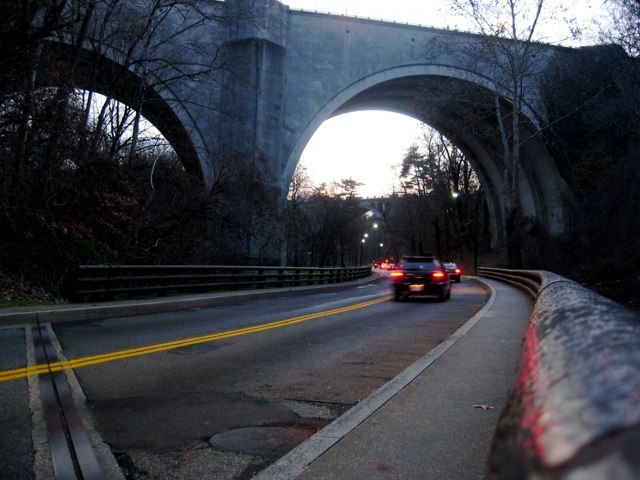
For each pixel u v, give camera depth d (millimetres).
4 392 5992
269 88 43062
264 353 9102
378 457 3979
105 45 22953
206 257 30656
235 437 4871
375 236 167625
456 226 80062
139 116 24359
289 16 46938
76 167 21172
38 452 4277
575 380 872
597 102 43781
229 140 41000
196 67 38125
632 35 28453
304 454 4047
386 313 16109
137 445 4602
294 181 58906
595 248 40344
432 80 51969
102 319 13094
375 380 7242
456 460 3904
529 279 22516
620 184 38938
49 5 15945
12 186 18375
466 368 7164
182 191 28906
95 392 6277
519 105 36812
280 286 26969
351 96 49312
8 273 15297
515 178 38125
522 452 791
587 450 589
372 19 49719
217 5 28875
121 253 23312
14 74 16828
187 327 12055
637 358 830
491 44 35281
